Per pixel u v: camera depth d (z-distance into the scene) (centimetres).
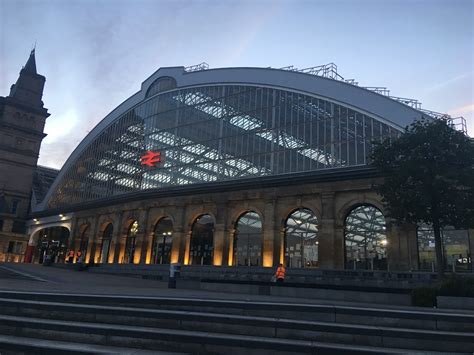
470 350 846
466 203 1925
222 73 4641
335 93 3725
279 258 3494
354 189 3241
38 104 7769
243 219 3884
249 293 2202
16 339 931
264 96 4206
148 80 5581
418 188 1978
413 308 1256
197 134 4647
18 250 6831
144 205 4600
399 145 2145
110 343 911
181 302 1089
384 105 3450
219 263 3784
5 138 7194
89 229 5597
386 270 2961
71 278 2694
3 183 7044
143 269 3888
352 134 3519
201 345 864
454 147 2011
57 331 955
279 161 3862
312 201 3459
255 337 891
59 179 6700
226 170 4216
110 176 5672
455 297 1475
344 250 3225
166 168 4828
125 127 5712
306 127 3803
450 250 2786
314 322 933
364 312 995
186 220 4231
